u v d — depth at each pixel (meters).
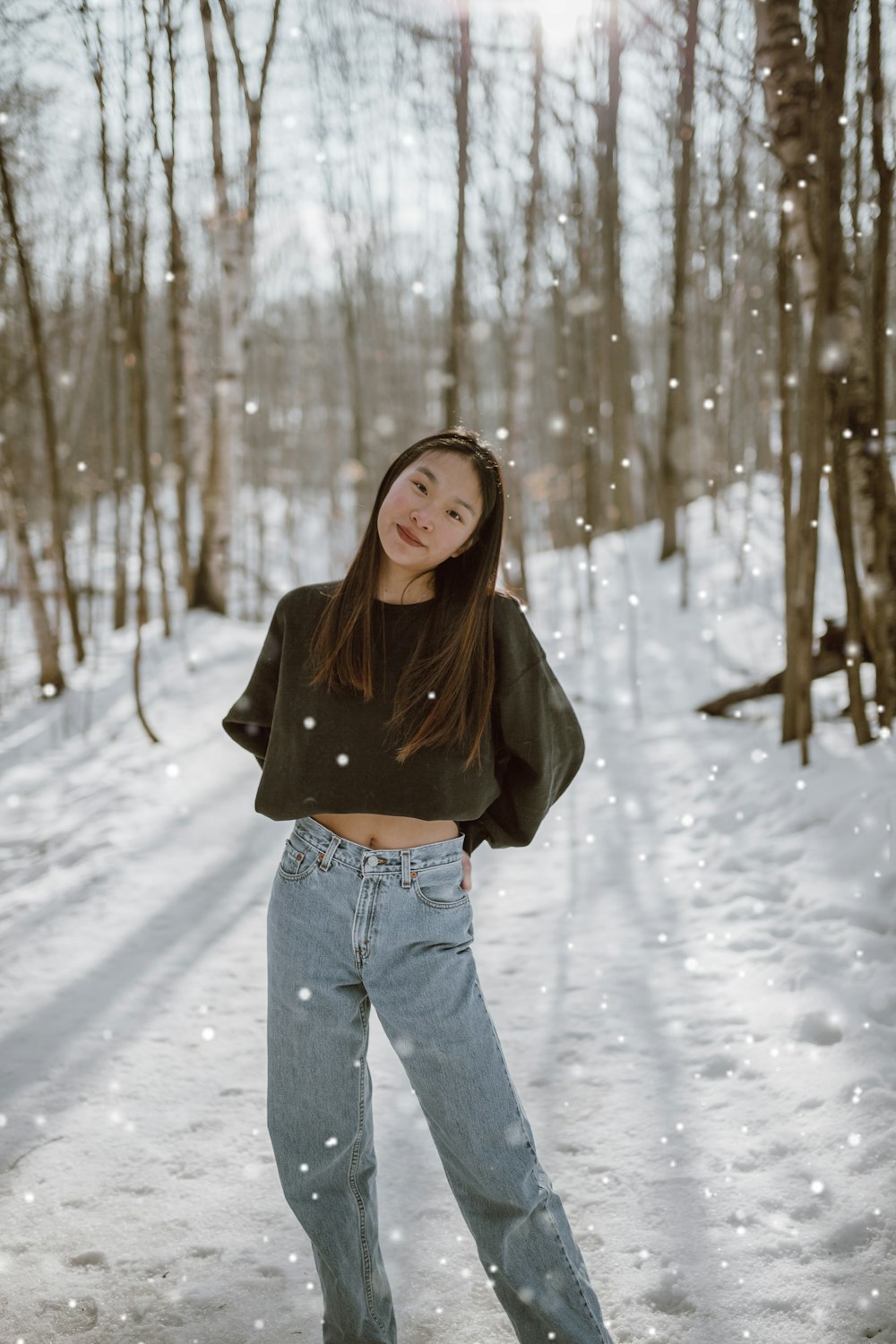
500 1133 1.35
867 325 4.11
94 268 10.81
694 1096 2.22
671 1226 1.82
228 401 9.12
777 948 2.83
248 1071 2.47
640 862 3.77
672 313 8.81
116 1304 1.71
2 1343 1.61
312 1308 1.69
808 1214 1.80
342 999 1.41
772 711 5.39
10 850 4.45
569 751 1.62
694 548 10.12
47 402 7.75
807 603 4.03
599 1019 2.62
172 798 4.93
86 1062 2.50
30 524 15.11
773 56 3.83
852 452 3.86
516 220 9.73
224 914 3.51
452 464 1.40
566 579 10.57
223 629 8.88
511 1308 1.39
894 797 3.34
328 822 1.45
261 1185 2.03
